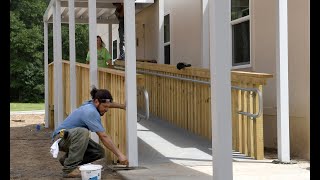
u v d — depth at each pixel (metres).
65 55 30.38
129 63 6.01
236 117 7.02
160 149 7.20
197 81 7.84
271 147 7.62
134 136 6.05
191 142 7.63
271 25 7.59
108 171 6.00
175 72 8.92
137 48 14.60
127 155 6.06
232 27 8.85
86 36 31.03
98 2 12.02
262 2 7.80
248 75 6.54
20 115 17.05
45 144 9.51
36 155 8.01
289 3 7.07
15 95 29.91
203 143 7.52
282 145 6.30
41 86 29.64
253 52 8.05
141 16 14.02
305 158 6.76
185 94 8.61
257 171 5.67
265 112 7.72
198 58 9.98
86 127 5.75
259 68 7.91
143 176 5.39
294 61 7.00
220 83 4.13
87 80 8.41
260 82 6.32
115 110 6.77
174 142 7.68
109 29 15.22
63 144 5.79
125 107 6.05
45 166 6.85
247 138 6.77
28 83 29.50
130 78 6.02
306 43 6.77
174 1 11.41
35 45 29.44
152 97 10.30
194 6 10.17
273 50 7.53
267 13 7.68
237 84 6.97
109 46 15.28
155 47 12.51
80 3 11.91
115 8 12.59
